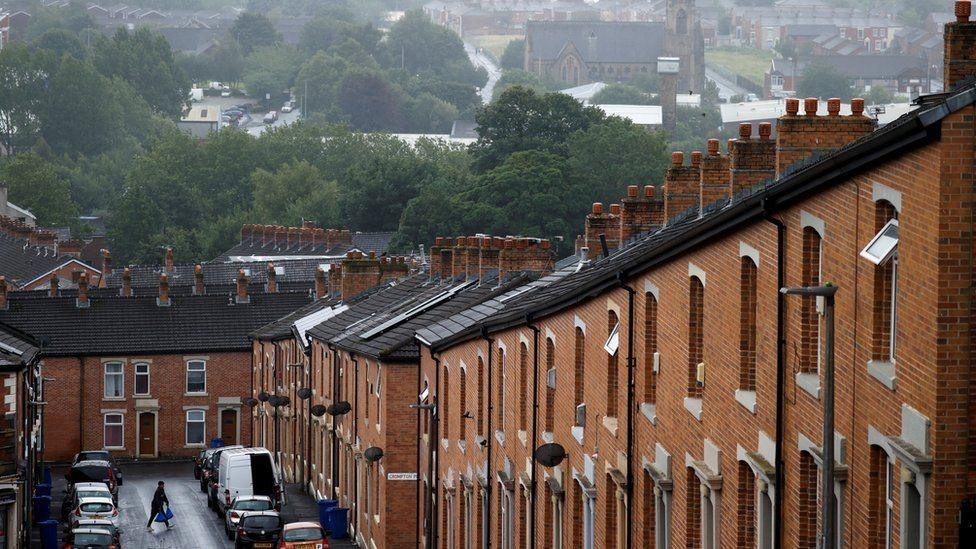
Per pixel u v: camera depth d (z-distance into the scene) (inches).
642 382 3297.2
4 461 5738.2
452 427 5339.6
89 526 6240.2
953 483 1908.2
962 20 2255.2
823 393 2256.4
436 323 5723.4
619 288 3440.0
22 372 5969.5
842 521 2257.6
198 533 7091.5
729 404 2741.1
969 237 1875.0
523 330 4320.9
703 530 2906.0
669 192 4141.2
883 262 2076.8
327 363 7495.1
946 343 1888.5
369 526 6264.8
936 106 1868.8
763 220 2546.8
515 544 4426.7
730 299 2728.8
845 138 3070.9
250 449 7514.8
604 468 3572.8
